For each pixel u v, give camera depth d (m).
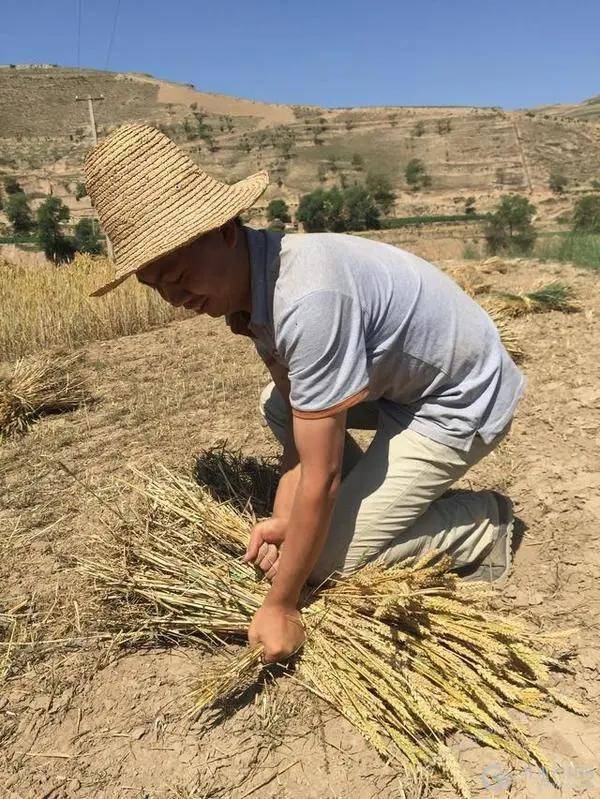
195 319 9.50
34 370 5.72
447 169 132.38
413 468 2.55
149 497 3.07
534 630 2.62
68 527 3.59
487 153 135.12
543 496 3.54
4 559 3.34
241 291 2.18
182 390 5.77
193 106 178.12
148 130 2.06
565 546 3.11
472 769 2.11
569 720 2.24
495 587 2.90
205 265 2.06
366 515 2.57
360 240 2.31
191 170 2.04
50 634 2.80
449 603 2.34
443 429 2.52
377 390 2.48
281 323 2.08
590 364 5.66
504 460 3.96
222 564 2.75
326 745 2.21
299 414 2.13
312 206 82.12
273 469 3.61
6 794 2.13
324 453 2.15
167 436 4.70
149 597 2.69
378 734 2.21
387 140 148.62
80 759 2.24
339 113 170.38
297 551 2.25
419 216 98.56
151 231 1.99
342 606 2.48
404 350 2.35
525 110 158.75
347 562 2.62
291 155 143.88
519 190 116.81
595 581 2.86
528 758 2.09
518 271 11.70
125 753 2.24
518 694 2.20
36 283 9.91
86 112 174.62
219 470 3.43
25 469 4.38
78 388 5.93
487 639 2.27
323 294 2.03
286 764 2.16
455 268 10.07
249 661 2.35
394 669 2.29
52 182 104.25
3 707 2.46
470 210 102.81
